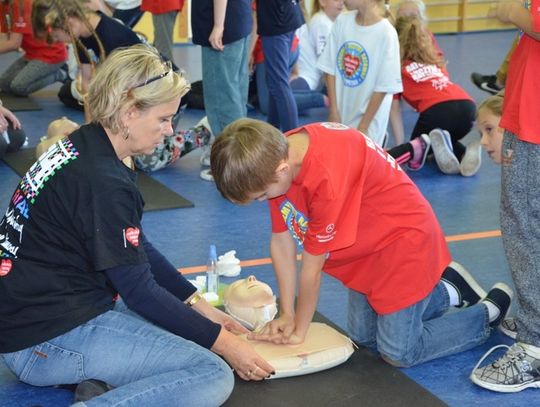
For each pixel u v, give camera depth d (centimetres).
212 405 214
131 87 206
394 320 246
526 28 221
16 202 216
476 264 338
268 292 273
